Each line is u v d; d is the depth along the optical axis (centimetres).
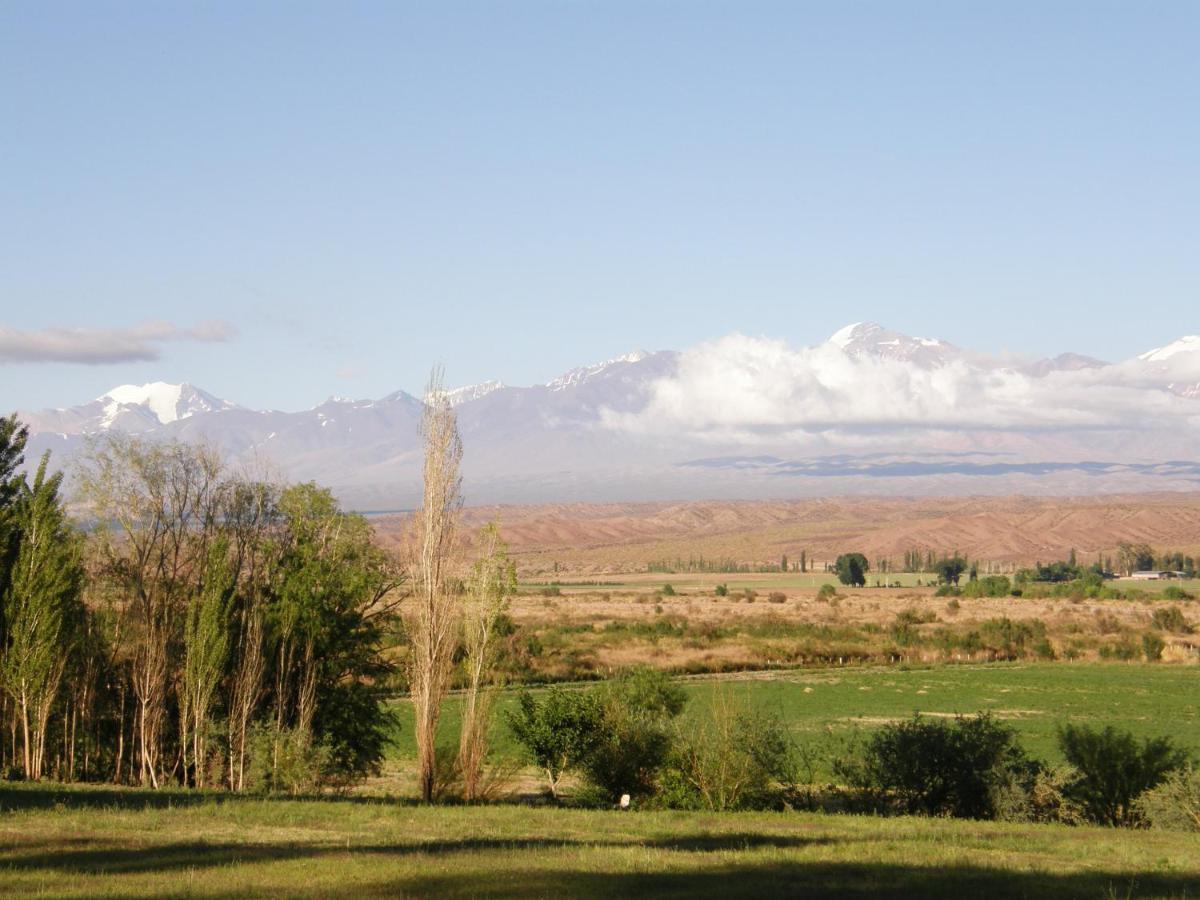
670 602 16938
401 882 1934
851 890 2023
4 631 4091
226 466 5172
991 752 3506
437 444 3694
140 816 2661
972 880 2133
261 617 4303
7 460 4625
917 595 18650
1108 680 8888
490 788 3688
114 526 4669
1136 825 3319
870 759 3628
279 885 1881
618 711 3884
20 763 4075
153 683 4159
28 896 1764
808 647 10431
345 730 4575
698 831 2788
